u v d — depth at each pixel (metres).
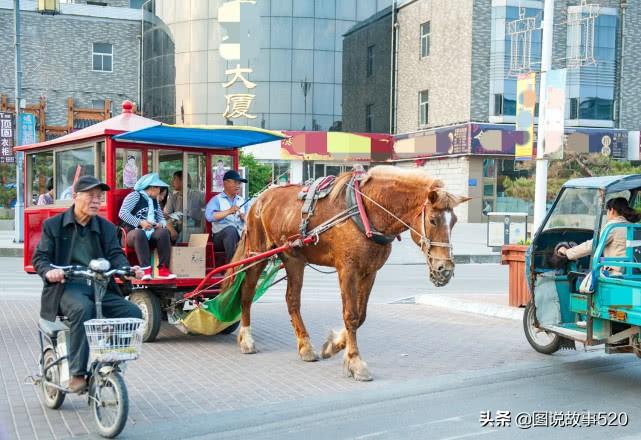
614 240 7.66
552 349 8.52
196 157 10.27
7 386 6.93
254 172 27.70
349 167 41.03
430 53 38.84
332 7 40.53
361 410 6.29
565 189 7.93
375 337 9.68
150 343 9.23
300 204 7.91
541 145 12.75
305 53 40.34
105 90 44.03
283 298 13.55
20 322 10.37
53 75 42.81
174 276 8.97
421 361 8.23
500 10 35.53
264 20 40.19
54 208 9.78
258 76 40.31
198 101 41.03
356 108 41.22
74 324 5.63
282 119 40.41
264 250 8.65
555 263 8.32
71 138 9.62
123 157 9.48
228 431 5.69
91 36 43.53
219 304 8.86
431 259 6.55
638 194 8.55
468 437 5.56
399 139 41.09
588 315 7.30
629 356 8.57
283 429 5.74
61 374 5.85
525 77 13.01
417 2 40.03
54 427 5.71
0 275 16.53
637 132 37.12
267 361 8.20
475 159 35.62
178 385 7.09
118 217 9.27
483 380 7.39
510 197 36.06
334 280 17.05
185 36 41.25
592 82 37.22
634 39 37.72
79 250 5.96
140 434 5.59
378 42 41.66
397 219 7.00
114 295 5.95
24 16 41.88
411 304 12.84
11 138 26.02
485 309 11.55
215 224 9.90
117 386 5.27
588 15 35.59
